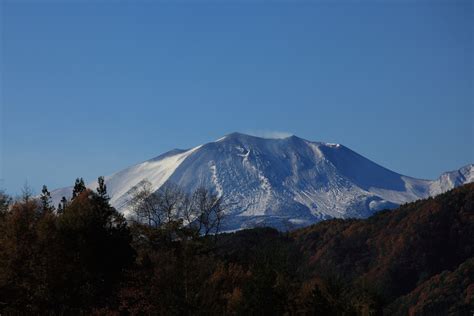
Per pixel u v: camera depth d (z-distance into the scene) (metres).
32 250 81.12
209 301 92.94
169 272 92.62
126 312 86.38
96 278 85.81
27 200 88.56
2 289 79.25
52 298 80.75
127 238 91.00
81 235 84.50
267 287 96.38
